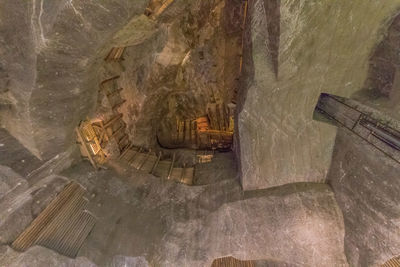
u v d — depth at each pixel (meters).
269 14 4.61
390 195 4.50
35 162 5.10
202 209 6.89
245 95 6.14
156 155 10.09
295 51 4.62
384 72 4.68
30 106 4.19
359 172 5.17
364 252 5.30
